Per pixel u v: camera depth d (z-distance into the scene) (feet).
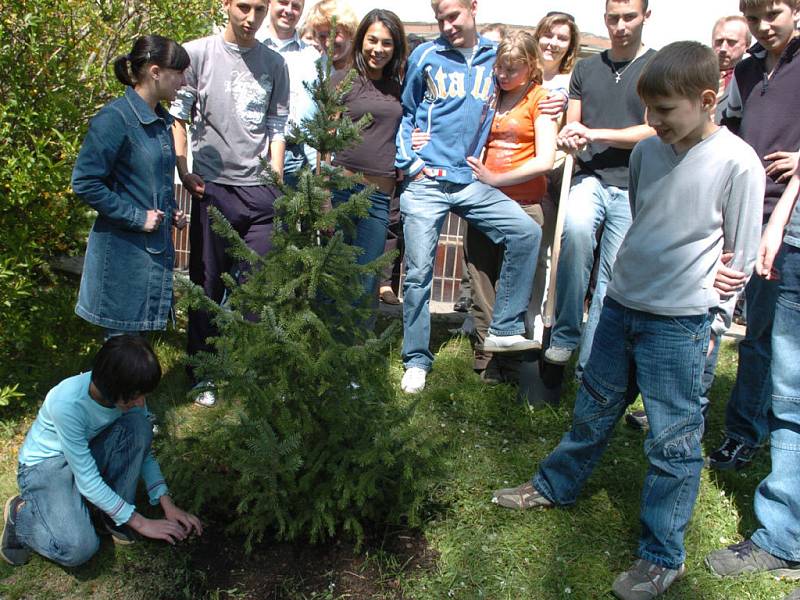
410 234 14.46
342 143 9.83
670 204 8.76
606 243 13.97
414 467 9.86
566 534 10.43
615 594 9.32
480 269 15.26
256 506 9.29
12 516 9.37
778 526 9.61
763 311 11.46
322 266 9.21
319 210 9.61
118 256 11.57
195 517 9.87
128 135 11.20
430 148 14.15
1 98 12.80
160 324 12.21
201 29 15.52
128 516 9.41
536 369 14.17
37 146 12.32
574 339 13.80
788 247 9.59
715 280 8.66
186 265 22.56
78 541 9.14
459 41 13.79
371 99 14.25
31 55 12.68
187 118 13.17
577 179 14.19
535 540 10.30
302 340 9.29
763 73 11.48
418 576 9.56
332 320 10.00
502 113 14.32
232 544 9.96
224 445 9.75
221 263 13.91
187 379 14.53
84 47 13.93
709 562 9.84
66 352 14.84
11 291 12.86
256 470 8.96
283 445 8.87
